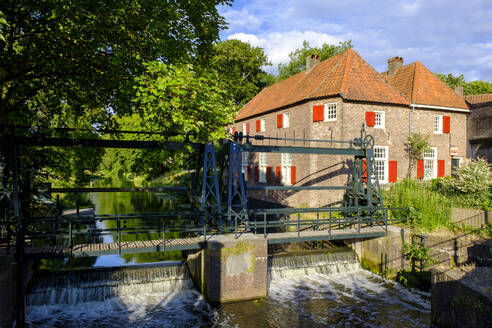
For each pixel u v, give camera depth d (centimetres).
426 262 1096
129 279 1016
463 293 697
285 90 2342
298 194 1914
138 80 824
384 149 1845
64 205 2353
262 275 997
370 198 1282
